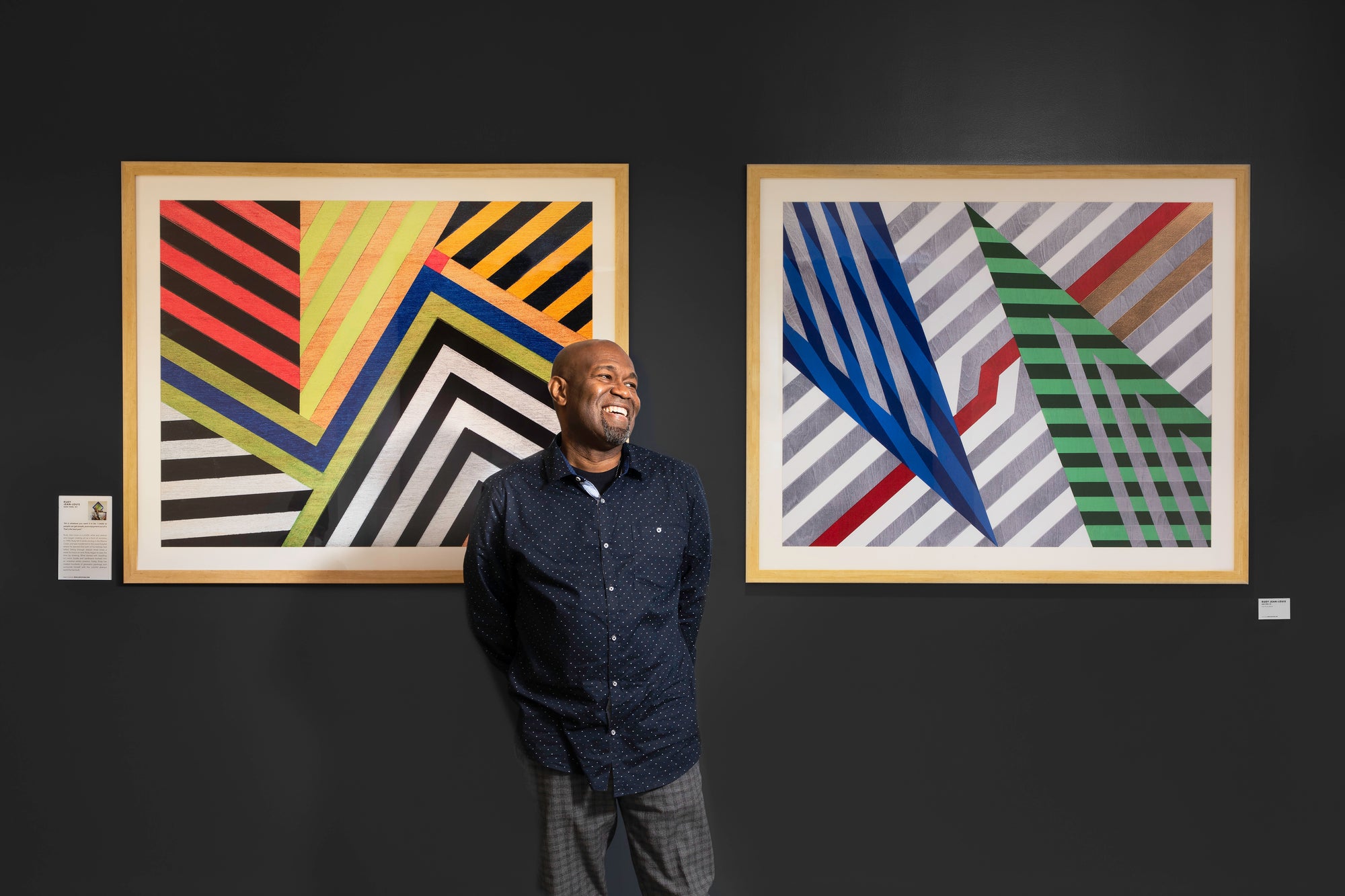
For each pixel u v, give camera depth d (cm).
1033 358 190
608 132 191
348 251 188
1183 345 191
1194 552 191
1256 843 191
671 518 157
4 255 188
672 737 155
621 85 191
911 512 191
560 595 151
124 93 188
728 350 192
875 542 191
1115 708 191
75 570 189
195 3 188
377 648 190
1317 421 192
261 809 191
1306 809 192
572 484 156
